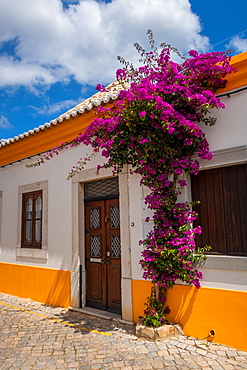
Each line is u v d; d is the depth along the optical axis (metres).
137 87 4.32
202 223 4.50
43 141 7.15
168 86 4.25
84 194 6.41
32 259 7.34
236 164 4.25
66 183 6.63
